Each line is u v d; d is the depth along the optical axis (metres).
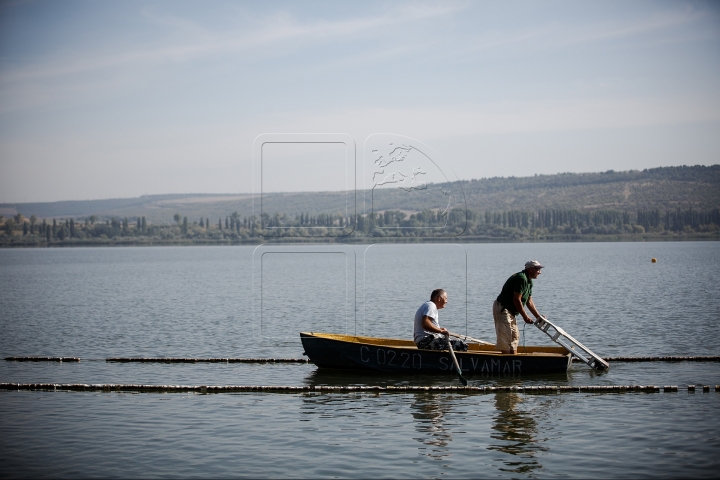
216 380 18.23
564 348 19.67
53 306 41.75
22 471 11.19
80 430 13.45
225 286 59.81
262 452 12.12
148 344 25.41
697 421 13.80
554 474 11.00
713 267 77.44
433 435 13.07
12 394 16.50
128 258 156.25
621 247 172.25
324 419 14.22
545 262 98.69
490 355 18.08
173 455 11.98
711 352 22.16
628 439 12.70
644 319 30.69
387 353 18.52
